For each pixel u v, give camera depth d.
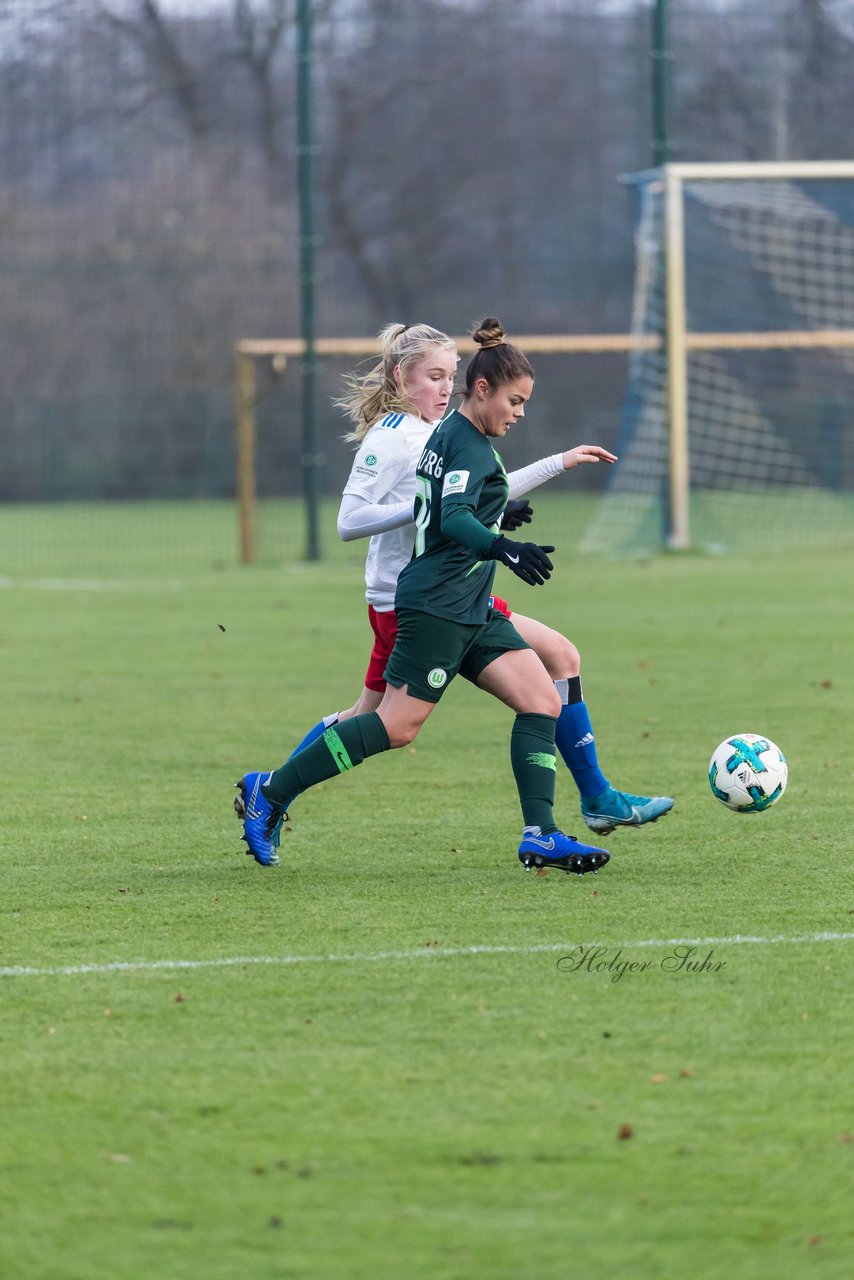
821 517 82.31
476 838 21.72
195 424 99.69
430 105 94.56
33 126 82.38
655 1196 11.02
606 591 54.53
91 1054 13.56
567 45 92.06
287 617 49.22
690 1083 12.84
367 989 15.18
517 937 16.84
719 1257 10.26
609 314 97.50
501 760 27.59
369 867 20.11
